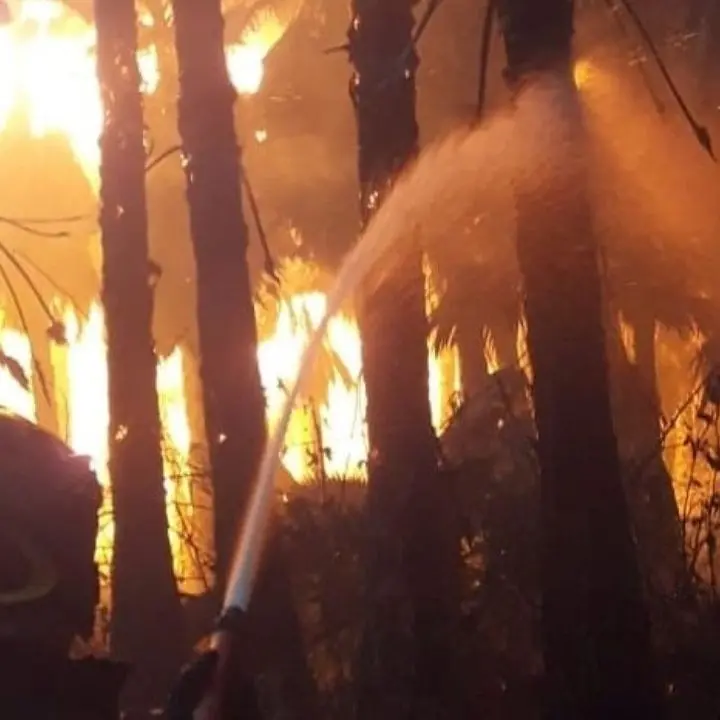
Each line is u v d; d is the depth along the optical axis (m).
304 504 10.59
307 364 3.62
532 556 9.21
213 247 9.50
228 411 9.34
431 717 8.27
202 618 10.83
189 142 9.64
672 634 8.76
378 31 8.64
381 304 8.60
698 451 9.87
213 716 2.82
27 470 2.85
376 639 8.70
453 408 11.41
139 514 10.52
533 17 6.90
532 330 6.74
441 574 8.51
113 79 10.80
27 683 2.71
